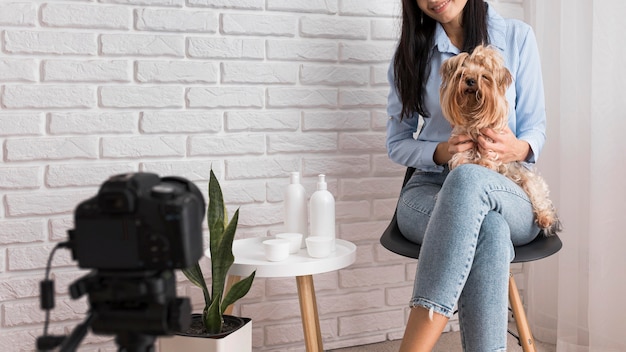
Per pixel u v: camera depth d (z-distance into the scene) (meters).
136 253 0.73
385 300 2.42
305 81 2.24
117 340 0.77
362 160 2.33
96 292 0.75
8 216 1.93
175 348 1.63
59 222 1.98
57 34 1.94
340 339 2.36
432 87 1.95
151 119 2.06
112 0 1.99
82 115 1.98
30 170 1.94
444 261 1.44
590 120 2.04
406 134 2.07
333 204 1.91
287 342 2.28
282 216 2.24
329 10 2.24
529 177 1.74
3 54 1.89
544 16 2.29
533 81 1.92
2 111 1.90
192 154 2.11
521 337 1.83
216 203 1.76
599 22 1.95
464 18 1.93
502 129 1.72
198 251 0.77
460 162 1.72
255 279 2.22
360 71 2.31
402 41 1.95
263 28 2.16
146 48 2.04
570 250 2.12
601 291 1.99
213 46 2.11
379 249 2.39
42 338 0.77
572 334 2.12
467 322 1.48
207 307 1.70
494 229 1.47
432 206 1.75
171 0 2.05
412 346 1.44
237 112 2.16
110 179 0.75
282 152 2.22
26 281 1.96
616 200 1.98
